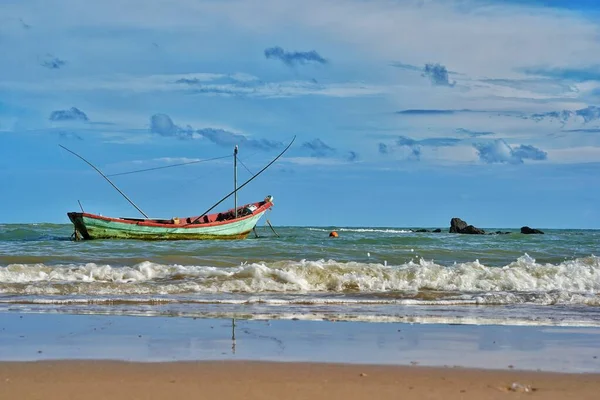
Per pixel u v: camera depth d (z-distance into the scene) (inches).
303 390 259.4
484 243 1248.2
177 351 331.9
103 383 266.7
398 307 503.5
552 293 573.0
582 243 1254.3
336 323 423.8
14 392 252.8
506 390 263.6
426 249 1014.4
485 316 461.4
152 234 1396.4
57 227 2127.2
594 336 385.4
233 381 271.6
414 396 253.6
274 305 505.4
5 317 434.9
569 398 254.2
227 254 933.8
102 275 636.1
